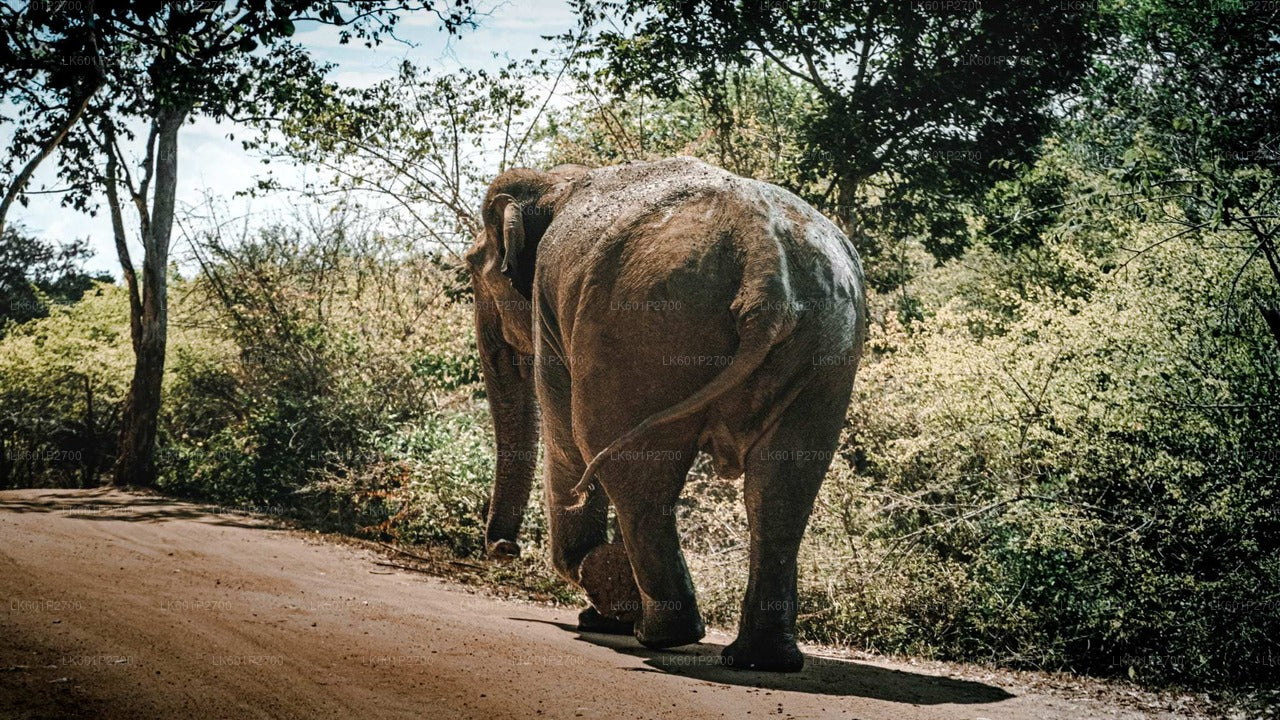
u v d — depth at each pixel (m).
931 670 6.87
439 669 5.41
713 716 4.87
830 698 5.43
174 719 4.31
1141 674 6.96
